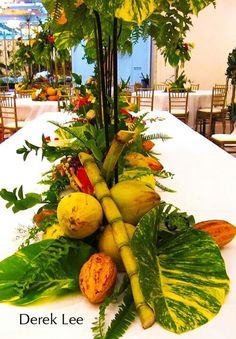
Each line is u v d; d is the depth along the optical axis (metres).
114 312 0.50
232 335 0.45
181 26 0.58
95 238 0.58
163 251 0.57
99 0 0.49
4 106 4.17
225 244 0.65
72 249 0.56
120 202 0.58
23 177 1.13
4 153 1.43
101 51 0.69
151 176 0.85
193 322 0.47
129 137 0.62
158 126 2.10
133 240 0.52
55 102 4.25
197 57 6.59
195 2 0.54
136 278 0.50
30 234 0.63
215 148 1.54
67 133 0.86
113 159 0.62
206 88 6.74
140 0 0.47
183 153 1.45
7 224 0.78
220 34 6.50
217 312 0.49
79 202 0.55
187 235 0.58
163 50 0.68
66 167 0.78
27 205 0.67
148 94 5.13
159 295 0.49
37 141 1.65
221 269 0.54
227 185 1.05
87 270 0.51
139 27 0.66
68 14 0.60
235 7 6.36
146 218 0.55
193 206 0.89
